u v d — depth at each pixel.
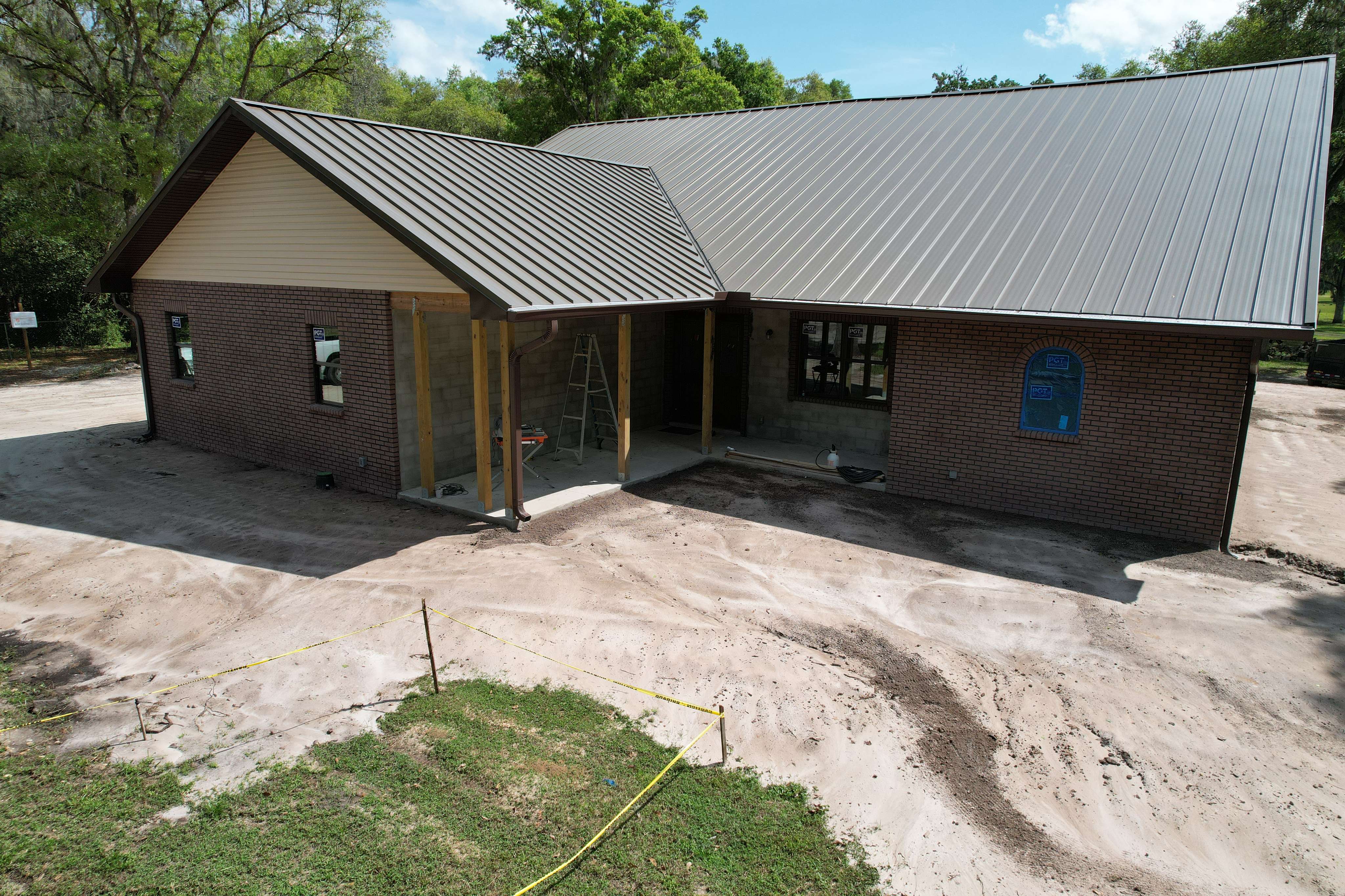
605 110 43.41
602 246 12.62
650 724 6.67
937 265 12.12
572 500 12.05
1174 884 5.09
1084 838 5.47
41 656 7.77
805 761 6.23
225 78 33.28
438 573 9.62
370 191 10.66
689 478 13.60
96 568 9.78
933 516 11.68
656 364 17.05
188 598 8.98
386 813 5.57
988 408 11.63
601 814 5.58
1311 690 7.25
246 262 13.30
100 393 22.19
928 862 5.23
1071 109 15.55
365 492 12.67
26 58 29.44
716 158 18.22
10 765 6.14
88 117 30.69
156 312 15.48
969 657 7.78
